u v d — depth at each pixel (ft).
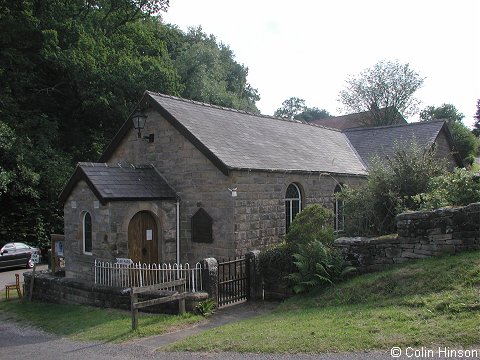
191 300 33.63
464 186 35.27
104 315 35.76
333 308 28.99
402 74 161.27
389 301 26.86
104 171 45.37
